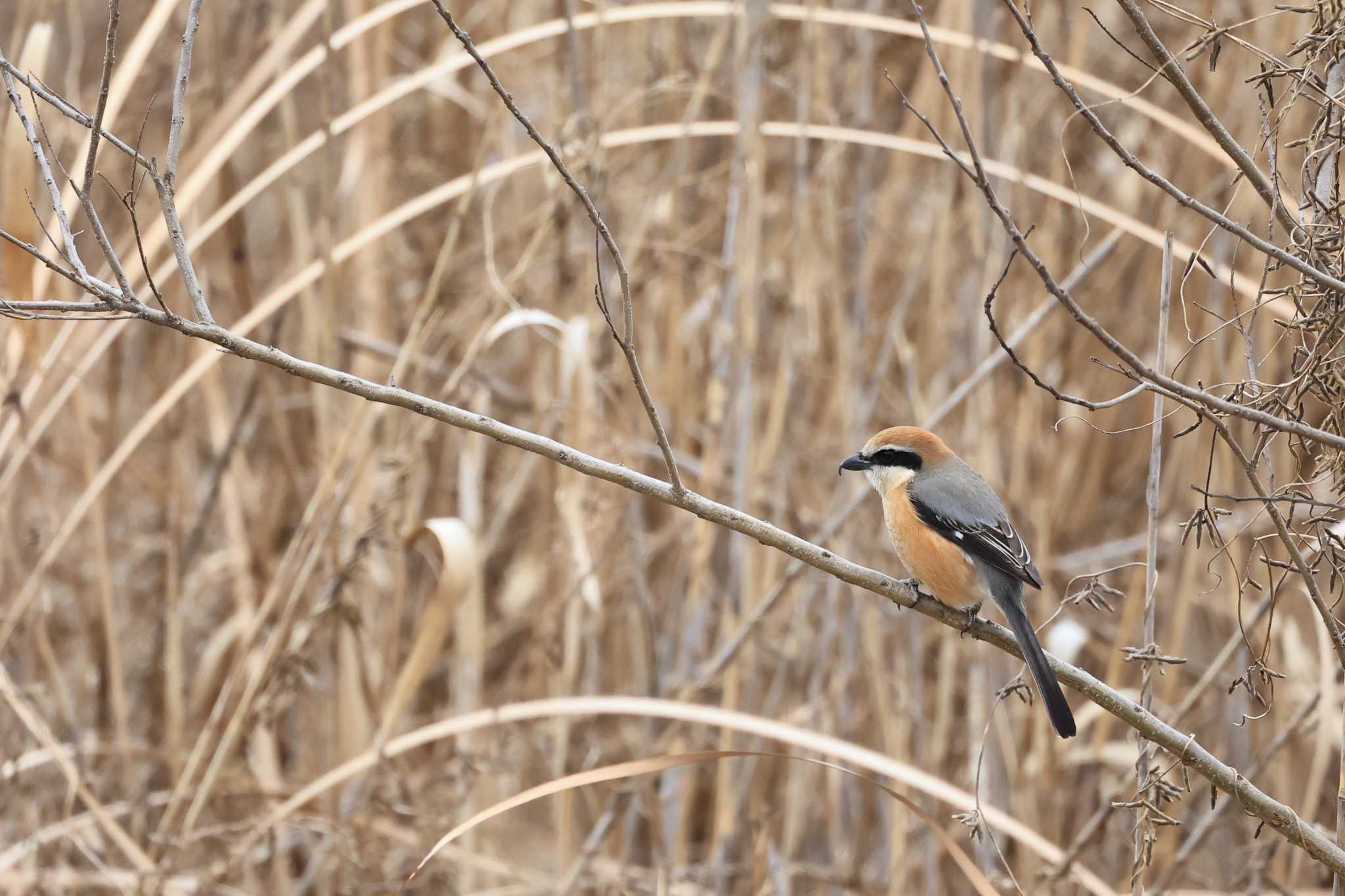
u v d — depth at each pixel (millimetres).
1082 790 10742
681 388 10883
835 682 10188
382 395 5746
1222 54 11102
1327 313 5703
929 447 8297
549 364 10891
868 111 11047
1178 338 11766
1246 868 8852
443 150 12633
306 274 9414
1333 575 5820
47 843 9703
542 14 12469
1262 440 5762
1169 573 11055
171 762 10141
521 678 11586
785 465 10820
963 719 11180
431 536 10008
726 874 9562
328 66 9062
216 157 8898
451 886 9250
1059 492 11500
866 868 10578
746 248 10078
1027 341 10562
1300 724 8398
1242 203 10266
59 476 11328
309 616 9203
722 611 10703
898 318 10891
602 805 10797
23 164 7473
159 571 11273
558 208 9727
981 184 4918
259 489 12141
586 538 9648
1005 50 9766
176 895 8984
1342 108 5633
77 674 11383
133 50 8820
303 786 10383
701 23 12648
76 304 5316
